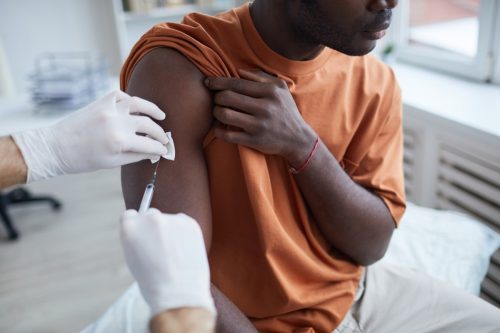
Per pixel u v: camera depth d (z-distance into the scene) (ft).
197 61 2.83
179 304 1.93
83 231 8.36
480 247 4.60
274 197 3.15
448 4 6.88
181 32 2.88
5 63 8.67
